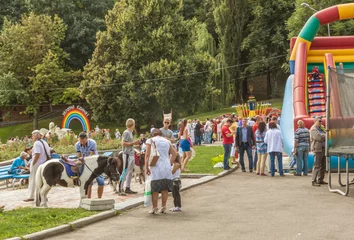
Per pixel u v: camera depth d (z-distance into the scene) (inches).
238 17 2652.6
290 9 2709.2
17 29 2554.1
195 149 1371.8
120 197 623.5
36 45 2532.0
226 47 2625.5
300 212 487.2
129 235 416.2
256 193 619.5
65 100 2586.1
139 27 2130.9
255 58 2728.8
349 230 405.4
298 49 1090.1
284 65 2348.7
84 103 2817.4
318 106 1035.3
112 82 2095.2
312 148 679.1
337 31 1990.7
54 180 547.8
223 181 745.0
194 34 2214.6
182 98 2105.1
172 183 506.6
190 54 2167.8
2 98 2463.1
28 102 2532.0
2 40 2564.0
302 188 654.5
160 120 2160.4
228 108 2578.7
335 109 617.0
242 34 2748.5
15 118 2822.3
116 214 506.6
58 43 2701.8
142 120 2110.0
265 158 816.9
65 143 1368.1
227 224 444.1
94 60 2191.2
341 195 587.8
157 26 2145.7
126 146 643.5
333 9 1103.6
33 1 2910.9
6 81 2440.9
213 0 2726.4
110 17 2220.7
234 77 2645.2
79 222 456.8
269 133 802.2
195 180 736.3
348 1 1940.2
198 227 436.8
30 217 477.4
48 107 2901.1
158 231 427.2
